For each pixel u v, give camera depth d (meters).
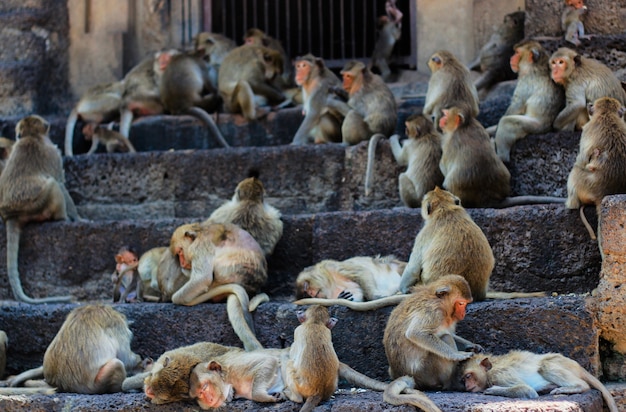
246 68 13.42
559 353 8.29
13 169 11.04
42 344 9.62
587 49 11.91
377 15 16.02
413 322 7.92
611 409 7.64
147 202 11.84
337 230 10.04
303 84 12.46
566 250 9.32
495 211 9.58
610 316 8.34
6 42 14.12
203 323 9.21
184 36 14.49
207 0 14.59
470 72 12.38
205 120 12.95
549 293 9.27
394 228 9.88
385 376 8.67
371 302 8.76
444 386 7.95
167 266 9.73
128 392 8.45
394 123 12.03
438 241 8.80
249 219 10.14
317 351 7.59
